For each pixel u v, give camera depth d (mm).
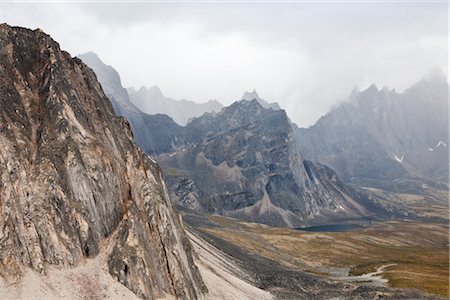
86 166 73438
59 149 72750
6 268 54750
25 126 73812
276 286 116125
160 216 78062
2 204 59469
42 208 63719
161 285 69938
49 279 57594
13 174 63719
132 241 69125
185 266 76625
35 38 90812
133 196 79750
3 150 65250
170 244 76000
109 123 90125
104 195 73312
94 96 92375
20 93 78875
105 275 62969
